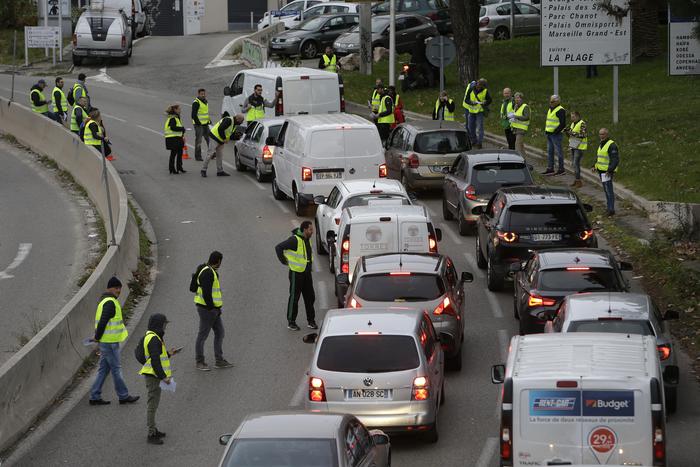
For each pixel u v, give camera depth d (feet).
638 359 82.69
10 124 317.42
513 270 145.38
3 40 477.77
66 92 372.58
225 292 170.60
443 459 103.55
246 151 261.65
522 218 157.69
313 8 469.57
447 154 223.71
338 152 211.61
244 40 431.43
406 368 104.78
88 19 423.64
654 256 174.60
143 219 220.23
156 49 471.21
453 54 262.88
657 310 117.91
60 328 133.28
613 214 202.39
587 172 233.96
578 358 83.20
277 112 272.92
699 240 182.39
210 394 126.31
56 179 263.49
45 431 115.96
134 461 106.32
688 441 106.01
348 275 150.10
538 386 80.33
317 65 399.44
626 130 258.78
